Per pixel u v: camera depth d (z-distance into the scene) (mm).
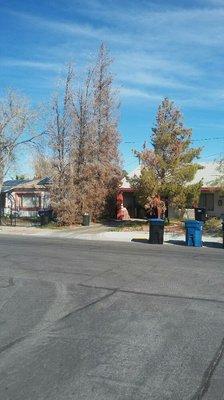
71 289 11164
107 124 40156
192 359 6531
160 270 14367
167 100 32719
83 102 38844
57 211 35531
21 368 6105
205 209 34812
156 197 31594
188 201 32250
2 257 16750
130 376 5906
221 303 9938
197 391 5492
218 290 11328
